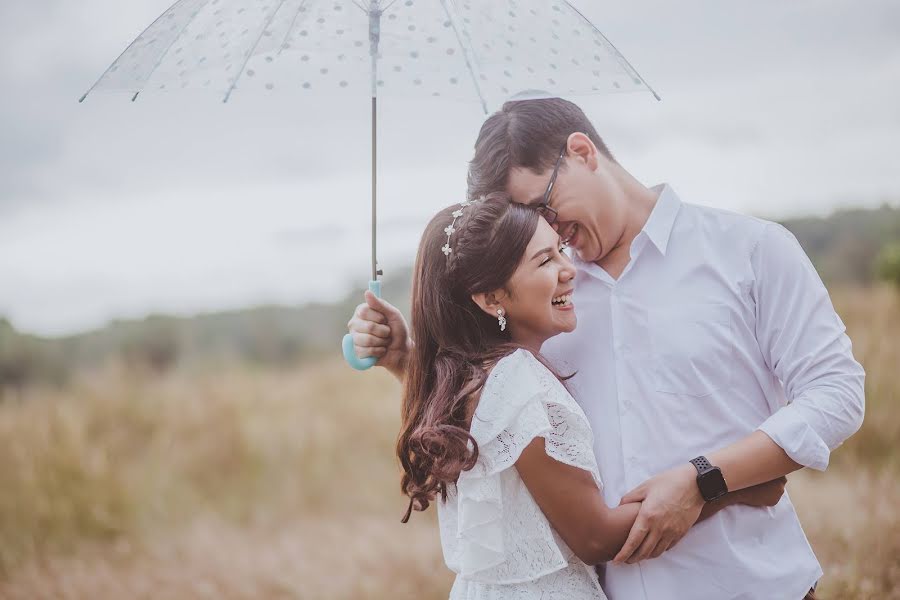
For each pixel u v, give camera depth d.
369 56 1.83
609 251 2.04
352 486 5.68
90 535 5.01
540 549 1.80
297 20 1.87
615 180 2.02
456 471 1.74
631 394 1.95
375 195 2.08
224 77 1.83
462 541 1.82
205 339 13.20
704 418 1.90
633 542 1.76
